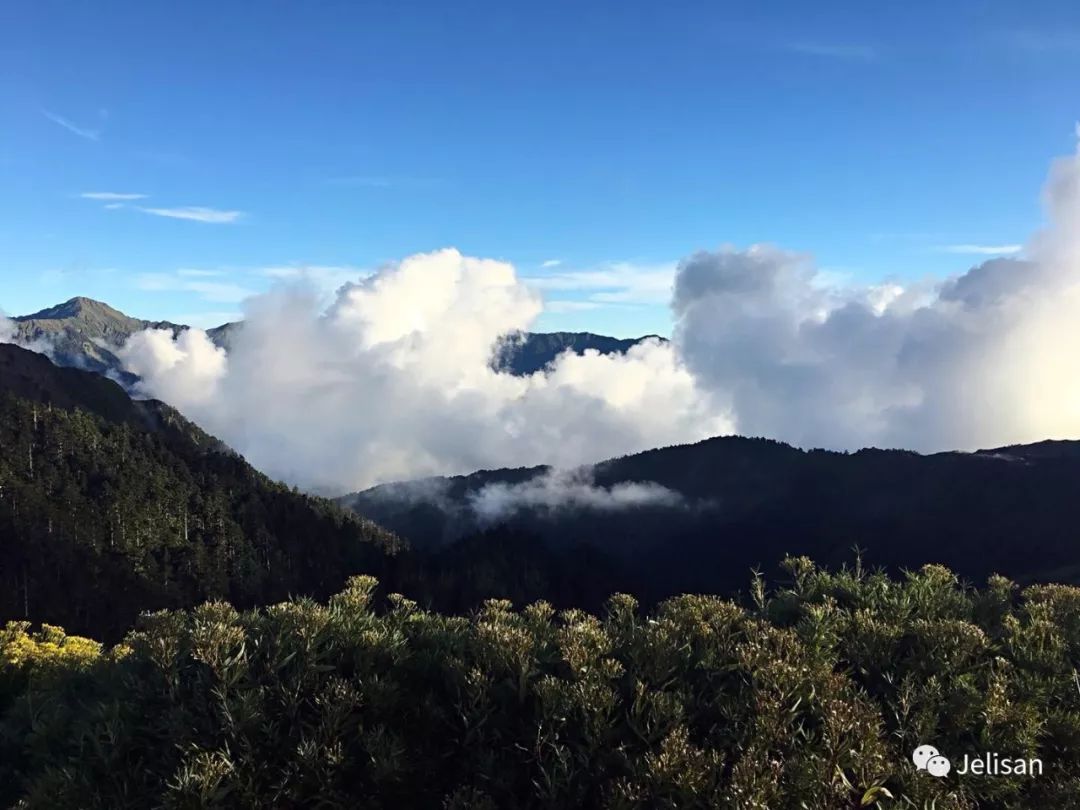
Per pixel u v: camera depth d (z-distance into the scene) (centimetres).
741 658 493
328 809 424
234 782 411
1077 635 593
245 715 436
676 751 393
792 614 640
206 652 464
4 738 575
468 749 463
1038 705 491
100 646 1263
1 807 503
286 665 495
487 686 485
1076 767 452
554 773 415
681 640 557
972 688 469
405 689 498
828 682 460
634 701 462
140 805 418
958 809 395
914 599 646
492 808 401
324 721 441
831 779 383
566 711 454
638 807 388
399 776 433
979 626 627
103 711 472
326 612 534
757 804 359
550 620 638
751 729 429
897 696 484
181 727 438
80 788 426
